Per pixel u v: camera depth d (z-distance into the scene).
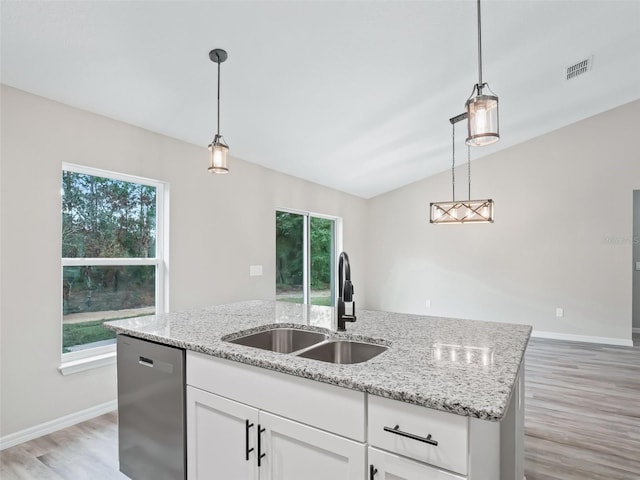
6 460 2.14
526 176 5.52
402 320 2.06
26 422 2.36
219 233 3.79
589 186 5.12
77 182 2.74
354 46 2.44
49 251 2.49
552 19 2.68
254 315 2.21
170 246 3.29
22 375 2.35
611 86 4.17
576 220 5.20
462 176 5.99
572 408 2.88
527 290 5.51
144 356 1.78
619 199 4.95
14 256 2.32
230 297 3.89
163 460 1.70
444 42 2.62
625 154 4.91
